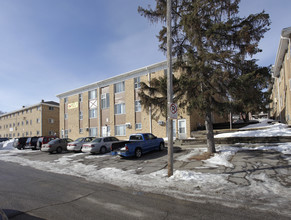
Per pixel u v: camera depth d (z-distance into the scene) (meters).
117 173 8.26
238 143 11.99
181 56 10.12
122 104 24.20
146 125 21.31
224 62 8.42
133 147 11.59
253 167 7.21
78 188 6.31
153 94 9.93
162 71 20.62
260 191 5.08
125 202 4.86
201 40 8.72
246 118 22.52
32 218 4.09
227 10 8.51
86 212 4.31
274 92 25.38
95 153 15.08
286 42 13.63
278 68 18.56
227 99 8.58
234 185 5.63
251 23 7.98
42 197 5.49
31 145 22.38
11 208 4.69
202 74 8.30
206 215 3.92
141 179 7.02
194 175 6.73
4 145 29.25
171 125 7.11
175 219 3.80
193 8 8.88
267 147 10.09
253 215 3.82
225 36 8.40
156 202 4.77
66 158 13.89
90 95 28.62
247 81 7.63
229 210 4.10
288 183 5.51
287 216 3.71
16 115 51.47
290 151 8.95
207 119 10.23
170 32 7.45
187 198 4.93
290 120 14.63
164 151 13.23
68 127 31.30
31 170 10.08
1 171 9.98
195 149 12.09
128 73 23.11
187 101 9.42
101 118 26.59
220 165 7.87
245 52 8.03
